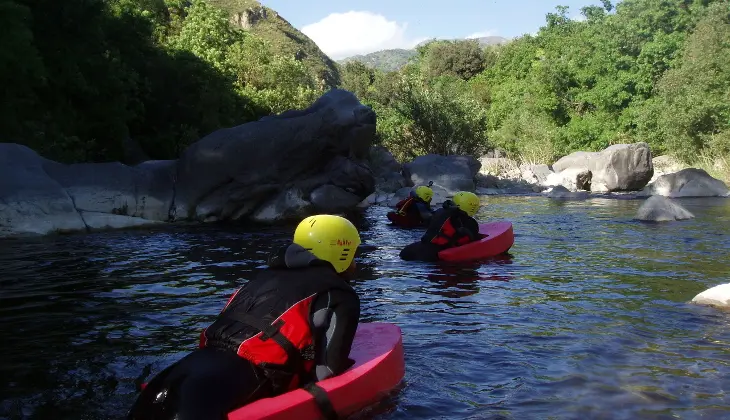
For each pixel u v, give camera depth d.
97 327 5.95
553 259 9.77
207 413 3.31
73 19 17.03
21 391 4.37
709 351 5.18
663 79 32.22
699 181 23.16
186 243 11.51
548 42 50.00
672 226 13.83
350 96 16.53
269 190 15.13
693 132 29.62
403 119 31.05
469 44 60.78
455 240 9.89
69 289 7.55
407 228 14.12
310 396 3.70
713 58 30.20
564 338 5.57
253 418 3.39
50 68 16.69
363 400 4.02
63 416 3.96
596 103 37.94
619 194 24.20
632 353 5.14
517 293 7.41
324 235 4.02
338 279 3.97
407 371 4.73
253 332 3.70
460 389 4.39
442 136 30.17
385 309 6.68
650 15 41.56
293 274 3.93
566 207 18.78
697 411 4.00
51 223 12.73
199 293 7.36
